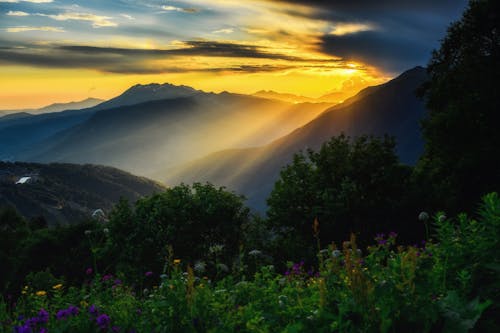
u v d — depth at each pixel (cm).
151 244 2898
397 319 403
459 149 2944
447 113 2994
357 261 431
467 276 432
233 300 553
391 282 414
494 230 459
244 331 492
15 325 529
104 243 2956
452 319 386
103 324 495
